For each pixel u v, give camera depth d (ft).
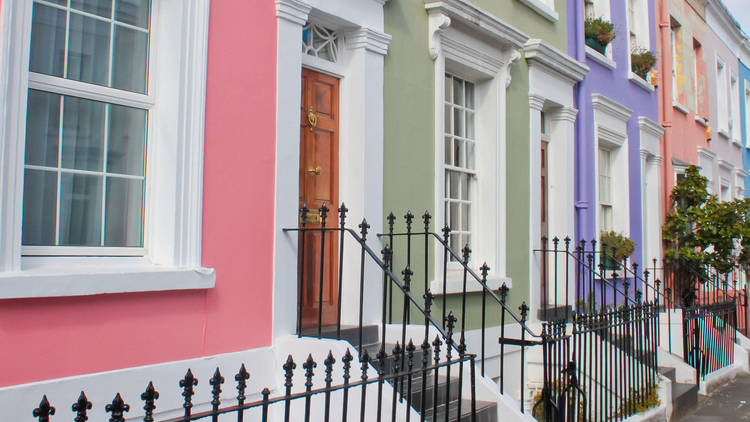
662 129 39.17
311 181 17.94
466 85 24.80
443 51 21.93
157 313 13.43
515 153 25.68
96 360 12.44
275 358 15.52
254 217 15.44
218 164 14.80
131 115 14.23
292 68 16.55
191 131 14.32
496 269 24.18
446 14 21.58
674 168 41.39
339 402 14.69
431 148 21.35
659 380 24.00
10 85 11.73
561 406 17.29
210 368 14.14
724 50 54.03
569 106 29.48
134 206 14.20
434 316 20.80
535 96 26.81
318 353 15.01
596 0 33.83
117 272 12.66
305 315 17.52
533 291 26.18
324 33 18.69
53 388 11.72
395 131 19.92
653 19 39.78
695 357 28.30
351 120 18.79
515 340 17.13
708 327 30.66
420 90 21.02
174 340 13.69
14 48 11.82
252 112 15.60
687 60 45.29
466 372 17.93
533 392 23.43
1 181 11.48
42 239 12.75
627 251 32.04
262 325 15.43
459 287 21.79
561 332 19.26
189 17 14.43
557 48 29.32
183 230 14.06
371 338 18.17
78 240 13.29
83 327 12.29
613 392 23.17
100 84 13.70
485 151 24.61
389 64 19.81
